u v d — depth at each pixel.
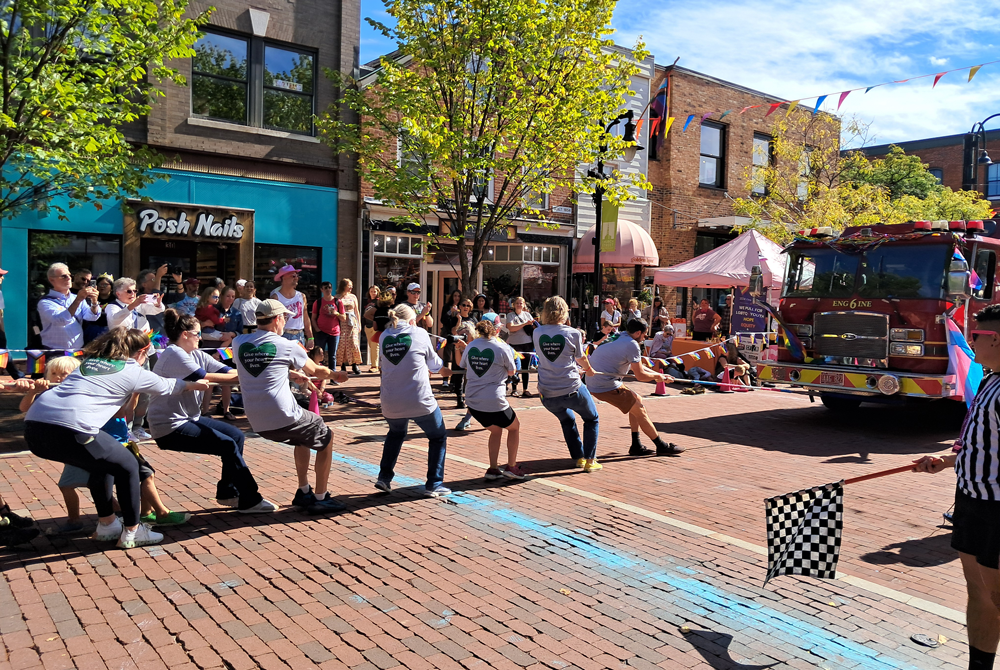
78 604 4.26
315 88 16.38
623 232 20.80
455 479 7.32
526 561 5.12
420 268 18.67
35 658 3.64
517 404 12.52
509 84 12.90
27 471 7.16
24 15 9.30
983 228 10.68
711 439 9.88
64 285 8.47
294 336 11.04
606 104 13.31
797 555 4.08
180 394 5.62
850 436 10.40
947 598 4.73
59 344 8.32
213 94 15.10
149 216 14.23
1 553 5.04
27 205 10.98
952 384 10.12
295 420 5.77
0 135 9.16
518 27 12.55
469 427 10.26
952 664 3.83
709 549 5.46
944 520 6.39
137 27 10.22
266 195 15.81
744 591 4.70
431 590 4.58
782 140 22.91
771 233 21.86
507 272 20.28
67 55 9.90
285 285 11.11
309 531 5.62
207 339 10.10
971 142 35.28
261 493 6.60
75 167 9.88
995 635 3.51
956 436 10.53
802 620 4.31
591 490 7.04
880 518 6.45
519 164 12.95
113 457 5.01
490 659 3.74
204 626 4.02
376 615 4.21
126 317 8.21
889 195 27.58
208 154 15.02
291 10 15.84
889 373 10.44
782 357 11.77
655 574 4.95
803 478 7.77
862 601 4.61
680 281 17.36
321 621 4.12
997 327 3.46
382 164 13.85
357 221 17.17
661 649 3.91
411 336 6.43
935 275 10.34
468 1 12.59
